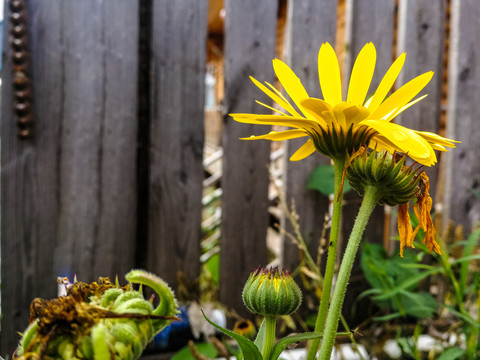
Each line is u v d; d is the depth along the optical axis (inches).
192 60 12.9
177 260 13.2
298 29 13.5
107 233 12.5
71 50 11.9
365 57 5.0
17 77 11.4
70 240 12.2
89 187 12.3
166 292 3.2
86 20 12.0
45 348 2.8
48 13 11.6
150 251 13.0
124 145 12.5
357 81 5.1
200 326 12.3
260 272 4.3
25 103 11.5
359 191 4.6
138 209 13.1
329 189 13.3
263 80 13.5
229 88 13.2
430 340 12.6
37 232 12.0
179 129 13.0
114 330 2.8
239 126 13.5
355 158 4.4
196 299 13.0
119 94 12.4
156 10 12.5
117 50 12.2
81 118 12.1
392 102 4.9
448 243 13.9
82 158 12.2
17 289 11.9
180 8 12.7
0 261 11.9
